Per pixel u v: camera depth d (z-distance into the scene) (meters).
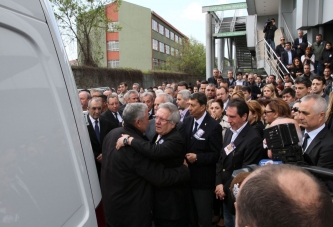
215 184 3.15
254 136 2.76
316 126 2.31
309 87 4.80
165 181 2.42
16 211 1.00
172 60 40.66
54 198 1.17
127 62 40.78
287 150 1.74
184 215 2.76
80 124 1.43
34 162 1.10
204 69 41.00
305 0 11.59
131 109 2.57
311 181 0.73
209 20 16.12
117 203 2.42
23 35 1.14
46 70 1.24
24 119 1.08
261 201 0.71
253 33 15.55
